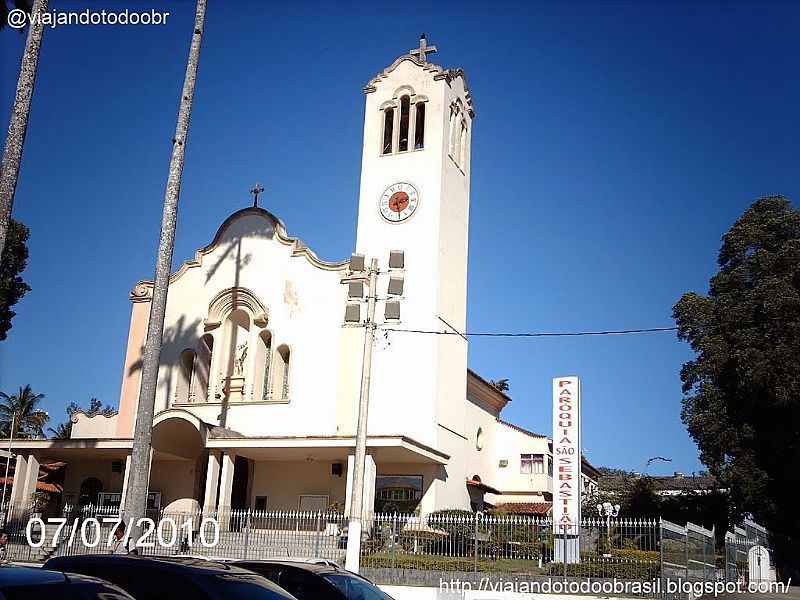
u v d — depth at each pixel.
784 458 41.62
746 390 41.34
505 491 52.97
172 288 45.88
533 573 25.45
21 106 21.44
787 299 41.44
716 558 35.34
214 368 43.25
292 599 11.66
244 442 37.88
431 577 25.41
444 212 43.75
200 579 11.32
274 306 43.22
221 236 45.69
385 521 29.42
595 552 26.45
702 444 43.31
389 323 41.34
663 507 47.69
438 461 39.22
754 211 47.69
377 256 43.19
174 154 25.69
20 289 39.47
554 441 31.14
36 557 31.45
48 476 52.53
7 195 20.80
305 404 41.03
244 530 30.20
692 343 45.88
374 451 36.31
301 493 40.81
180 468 42.72
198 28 27.34
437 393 40.41
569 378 31.56
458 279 44.91
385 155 45.28
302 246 43.50
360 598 15.53
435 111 45.12
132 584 11.48
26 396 84.25
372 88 47.06
